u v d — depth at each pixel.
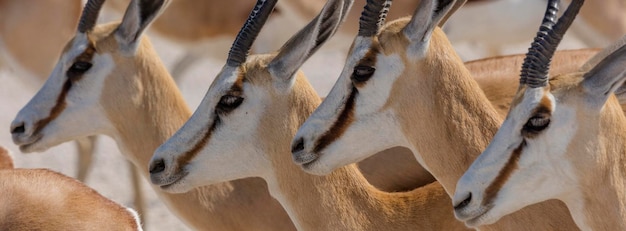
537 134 17.03
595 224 17.36
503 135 17.33
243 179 23.02
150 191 36.47
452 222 20.25
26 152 23.98
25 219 18.45
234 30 35.09
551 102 16.94
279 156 20.23
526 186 17.28
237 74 20.11
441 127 19.03
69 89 23.56
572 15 16.83
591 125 16.92
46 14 33.97
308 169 19.59
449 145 19.02
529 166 17.17
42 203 18.66
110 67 23.42
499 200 17.39
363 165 23.92
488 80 24.95
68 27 33.94
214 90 20.19
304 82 20.33
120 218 19.09
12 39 34.25
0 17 34.41
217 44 35.56
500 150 17.30
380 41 19.05
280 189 20.48
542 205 18.52
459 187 17.55
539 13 35.91
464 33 36.25
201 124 20.33
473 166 17.48
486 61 25.80
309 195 20.30
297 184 20.31
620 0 34.12
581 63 24.80
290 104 20.12
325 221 20.30
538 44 17.03
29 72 34.44
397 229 20.28
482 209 17.48
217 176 20.55
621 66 16.62
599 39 34.41
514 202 17.39
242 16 35.00
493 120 19.00
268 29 33.81
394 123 19.23
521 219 18.59
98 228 18.77
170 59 51.72
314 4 33.75
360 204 20.33
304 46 19.70
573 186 17.27
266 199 22.78
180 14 35.12
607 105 17.00
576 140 16.97
